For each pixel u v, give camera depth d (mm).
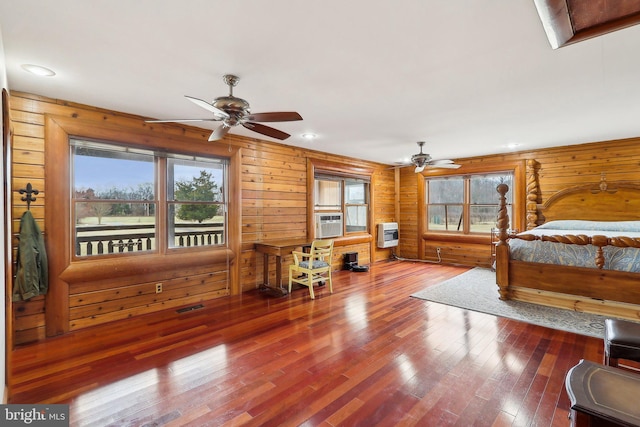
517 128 4199
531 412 1883
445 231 6953
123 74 2504
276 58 2246
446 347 2752
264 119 2605
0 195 1697
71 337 3000
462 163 6543
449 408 1928
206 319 3479
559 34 1356
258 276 4805
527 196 5680
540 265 3809
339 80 2635
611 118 3734
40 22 1787
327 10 1698
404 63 2334
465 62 2320
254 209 4738
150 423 1803
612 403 1115
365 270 6000
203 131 4148
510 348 2727
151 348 2764
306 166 5531
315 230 5711
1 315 1718
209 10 1692
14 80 2615
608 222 4652
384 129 4223
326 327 3232
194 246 4160
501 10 1703
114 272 3365
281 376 2301
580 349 2695
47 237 2988
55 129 3014
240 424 1794
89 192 3334
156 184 3811
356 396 2057
